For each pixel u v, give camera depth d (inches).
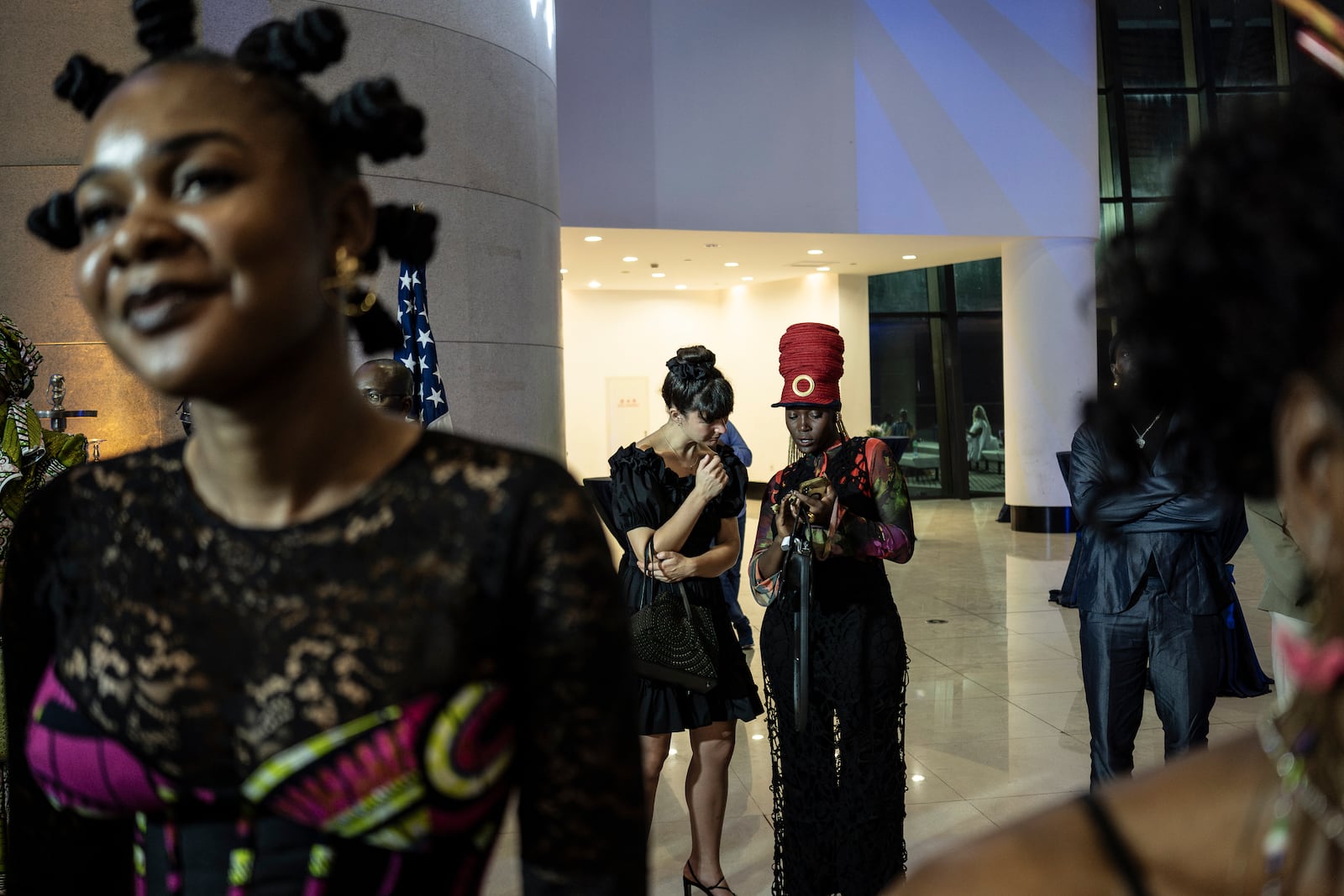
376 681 31.9
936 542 439.8
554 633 32.9
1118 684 126.4
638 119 405.4
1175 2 546.6
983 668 228.4
